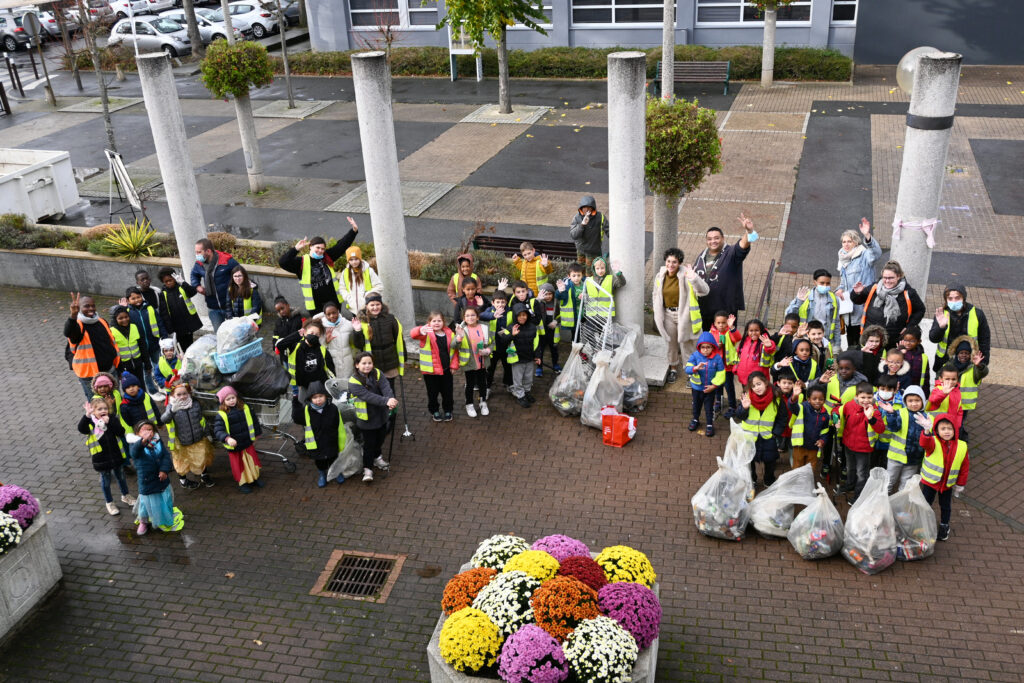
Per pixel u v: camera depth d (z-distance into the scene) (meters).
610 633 6.40
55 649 8.15
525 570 7.03
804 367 9.77
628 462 10.37
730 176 18.94
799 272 14.62
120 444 9.76
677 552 8.91
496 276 13.30
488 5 22.41
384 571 8.88
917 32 26.61
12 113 27.00
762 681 7.40
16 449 11.26
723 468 8.88
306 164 21.34
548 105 24.88
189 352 10.70
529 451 10.67
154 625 8.37
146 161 22.14
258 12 33.34
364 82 11.28
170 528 9.57
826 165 19.25
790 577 8.52
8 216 16.45
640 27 27.70
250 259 14.79
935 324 10.23
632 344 11.31
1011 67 26.08
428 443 10.91
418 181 19.61
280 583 8.80
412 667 7.76
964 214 16.58
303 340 10.38
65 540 9.58
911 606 8.10
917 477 8.43
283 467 10.63
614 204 11.37
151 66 12.44
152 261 15.12
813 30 26.38
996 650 7.60
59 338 14.16
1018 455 10.07
